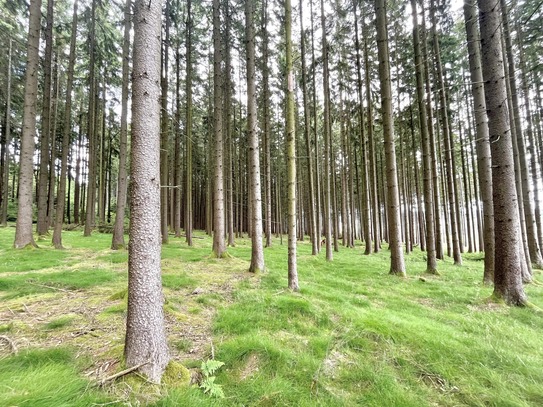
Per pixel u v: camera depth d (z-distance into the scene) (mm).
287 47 6191
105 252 10625
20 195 9984
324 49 12578
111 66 16625
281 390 2381
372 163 16281
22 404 1927
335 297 5309
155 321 2527
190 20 13656
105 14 13734
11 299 4598
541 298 5867
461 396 2449
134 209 2557
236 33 13492
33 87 10250
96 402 2035
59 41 15516
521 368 2867
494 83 5539
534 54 10211
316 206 15469
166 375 2467
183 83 19484
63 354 2713
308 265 9789
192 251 12133
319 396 2352
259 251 7777
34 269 7027
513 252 5383
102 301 4559
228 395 2318
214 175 10391
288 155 6152
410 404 2299
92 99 16312
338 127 22703
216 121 10250
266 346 2994
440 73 11352
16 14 12148
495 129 5566
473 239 22656
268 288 5953
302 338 3459
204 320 4055
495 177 5594
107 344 3006
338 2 11875
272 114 22094
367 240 14688
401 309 4953
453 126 17922
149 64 2654
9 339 3031
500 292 5438
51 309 4148
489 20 5551
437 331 3699
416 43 9977
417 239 25547
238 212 26203
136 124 2596
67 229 21656
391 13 12352
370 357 3031
